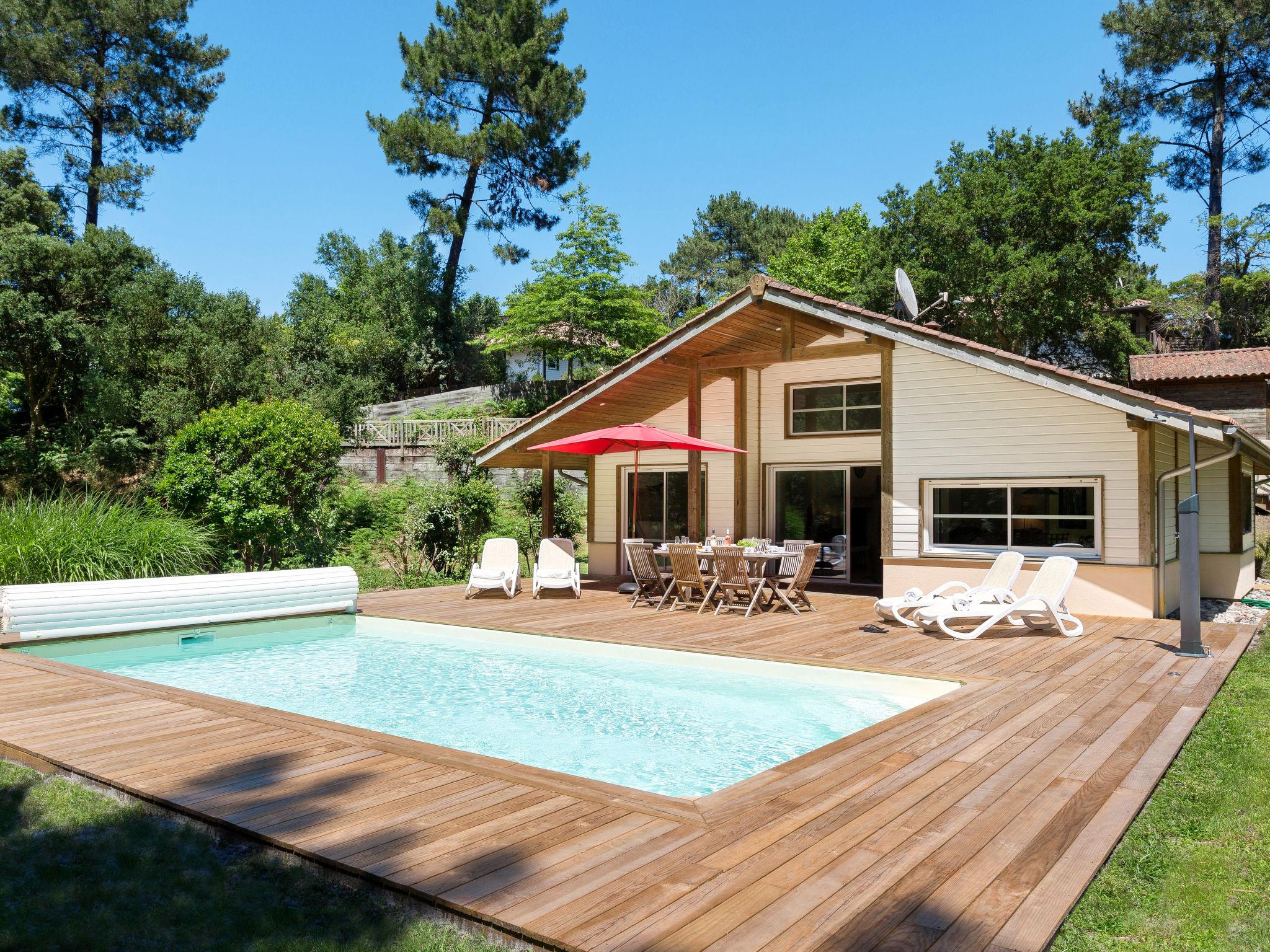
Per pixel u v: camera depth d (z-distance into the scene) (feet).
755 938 9.19
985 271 102.89
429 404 125.80
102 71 98.53
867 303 113.70
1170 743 17.46
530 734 21.06
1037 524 37.88
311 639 35.47
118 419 79.71
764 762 18.76
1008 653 28.04
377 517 68.74
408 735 20.90
